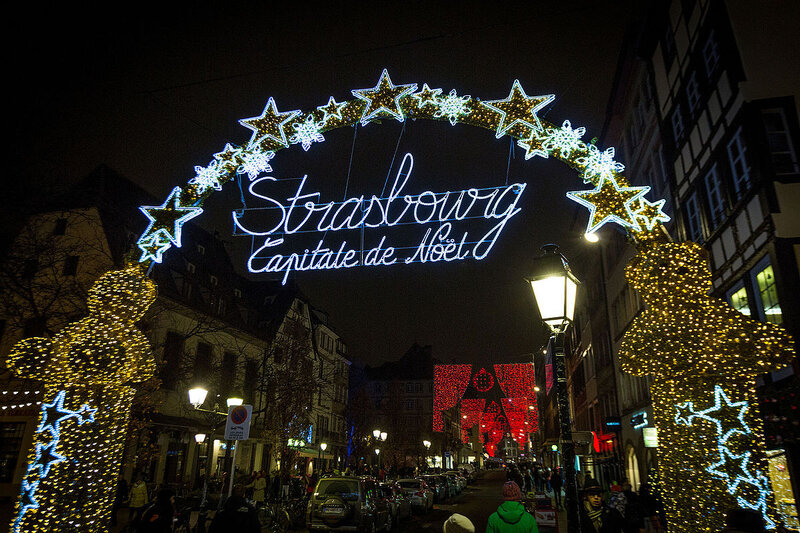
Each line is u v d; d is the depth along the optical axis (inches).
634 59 783.1
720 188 529.3
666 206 692.1
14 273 589.6
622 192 303.6
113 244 729.0
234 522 242.7
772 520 236.5
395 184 435.2
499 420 1812.3
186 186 368.5
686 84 599.8
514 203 406.0
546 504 490.3
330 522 579.2
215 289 1307.8
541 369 2883.9
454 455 4067.4
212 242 1478.8
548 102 339.3
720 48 511.5
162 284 1128.8
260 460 1533.0
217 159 372.2
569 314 291.4
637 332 274.4
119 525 682.8
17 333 750.5
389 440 2679.6
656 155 731.4
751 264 466.0
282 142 371.9
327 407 2176.4
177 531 544.4
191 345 1201.4
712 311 262.1
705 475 247.6
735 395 251.3
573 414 1726.1
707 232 558.3
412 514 959.6
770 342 251.0
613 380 1050.1
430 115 358.9
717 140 527.5
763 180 448.8
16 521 287.7
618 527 307.9
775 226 434.3
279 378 1338.6
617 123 928.3
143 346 323.9
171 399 1109.1
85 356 305.0
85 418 300.0
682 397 257.8
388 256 417.1
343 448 2245.3
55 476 292.0
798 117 461.4
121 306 322.3
